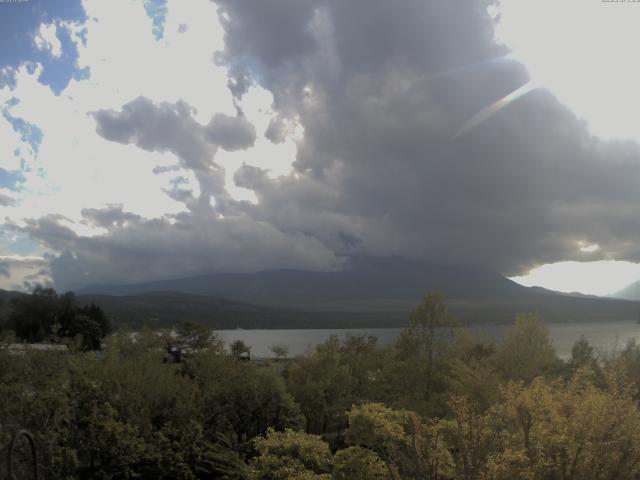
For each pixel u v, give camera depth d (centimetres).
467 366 1467
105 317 6769
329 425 2017
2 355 1659
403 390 1677
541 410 702
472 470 632
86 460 1196
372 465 762
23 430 675
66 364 1590
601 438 650
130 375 1403
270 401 1551
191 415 1427
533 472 635
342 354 2225
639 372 1250
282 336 14500
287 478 800
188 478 1273
